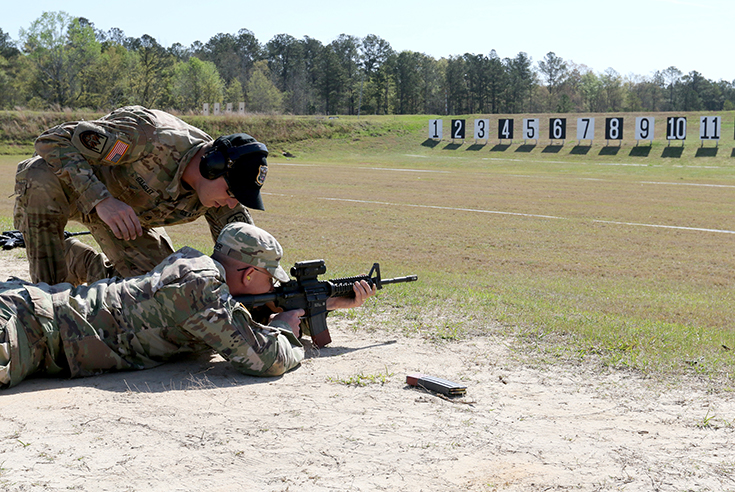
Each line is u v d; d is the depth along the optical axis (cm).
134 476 255
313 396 358
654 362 450
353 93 15200
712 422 340
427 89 15975
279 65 16588
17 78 9556
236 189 418
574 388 394
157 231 498
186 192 444
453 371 423
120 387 361
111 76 9125
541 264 1171
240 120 6016
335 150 5859
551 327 543
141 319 383
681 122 5328
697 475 275
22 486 243
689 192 2670
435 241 1413
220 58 15600
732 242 1472
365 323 560
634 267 1165
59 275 453
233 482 253
